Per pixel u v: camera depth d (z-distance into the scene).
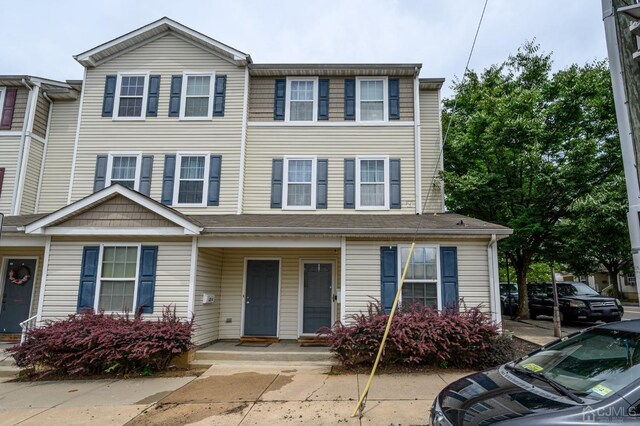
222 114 11.68
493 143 12.66
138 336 7.43
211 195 11.24
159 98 11.83
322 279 10.74
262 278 10.77
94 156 11.54
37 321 8.63
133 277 8.91
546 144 13.27
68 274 8.91
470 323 7.48
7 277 10.92
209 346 9.52
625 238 11.66
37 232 8.76
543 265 25.03
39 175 12.14
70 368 7.36
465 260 8.73
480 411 2.93
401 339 7.25
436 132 12.26
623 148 3.13
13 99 12.04
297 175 11.53
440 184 11.95
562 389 3.00
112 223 8.88
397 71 11.85
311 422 4.82
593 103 12.53
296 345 9.66
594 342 3.55
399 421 4.80
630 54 3.16
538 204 12.79
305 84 12.09
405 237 8.82
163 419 5.04
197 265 9.05
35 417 5.20
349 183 11.38
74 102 12.67
